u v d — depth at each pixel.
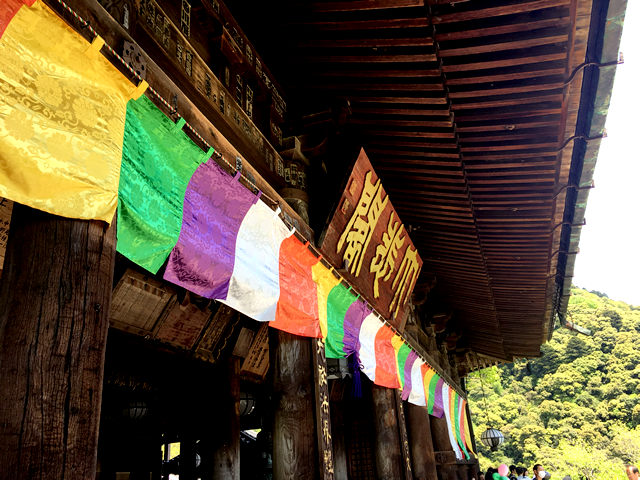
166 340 5.93
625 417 48.59
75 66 2.47
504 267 11.16
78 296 2.21
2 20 2.12
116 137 2.65
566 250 10.18
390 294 8.44
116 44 2.75
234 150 4.14
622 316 63.31
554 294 12.91
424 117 6.56
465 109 6.41
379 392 7.99
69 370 2.08
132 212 2.77
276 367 5.14
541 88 5.77
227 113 4.85
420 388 9.98
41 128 2.23
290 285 4.98
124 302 5.18
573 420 50.69
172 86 3.33
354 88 6.14
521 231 9.34
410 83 5.88
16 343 2.03
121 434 7.79
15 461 1.86
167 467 11.38
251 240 4.34
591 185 7.65
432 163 7.39
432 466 9.70
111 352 6.20
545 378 59.41
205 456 6.50
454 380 17.91
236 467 6.57
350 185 6.37
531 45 5.24
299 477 4.69
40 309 2.10
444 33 5.18
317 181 6.46
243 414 7.66
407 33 5.26
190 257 3.37
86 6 2.58
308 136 6.38
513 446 51.31
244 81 5.61
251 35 5.77
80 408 2.07
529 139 6.84
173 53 4.01
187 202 3.46
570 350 61.00
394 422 7.82
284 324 4.83
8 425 1.91
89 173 2.41
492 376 27.98
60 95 2.36
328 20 5.27
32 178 2.15
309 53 5.84
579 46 5.09
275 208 4.75
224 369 6.90
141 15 3.61
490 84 5.92
